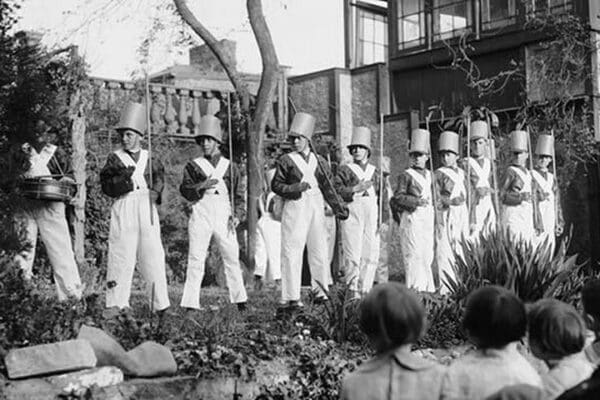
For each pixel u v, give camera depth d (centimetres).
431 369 423
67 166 1073
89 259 1712
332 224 1572
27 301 782
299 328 961
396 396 418
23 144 856
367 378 423
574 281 1069
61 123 899
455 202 1433
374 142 2286
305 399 792
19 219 848
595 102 1981
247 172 1953
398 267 2041
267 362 828
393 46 2344
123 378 729
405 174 1399
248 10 2027
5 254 795
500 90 2130
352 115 2348
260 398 770
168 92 2114
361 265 1356
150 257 1052
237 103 2086
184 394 741
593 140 1950
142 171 1059
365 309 424
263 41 2002
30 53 830
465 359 444
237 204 2075
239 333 912
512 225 1508
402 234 1402
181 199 2089
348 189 1307
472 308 446
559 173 1945
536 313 478
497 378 432
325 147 2102
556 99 2011
